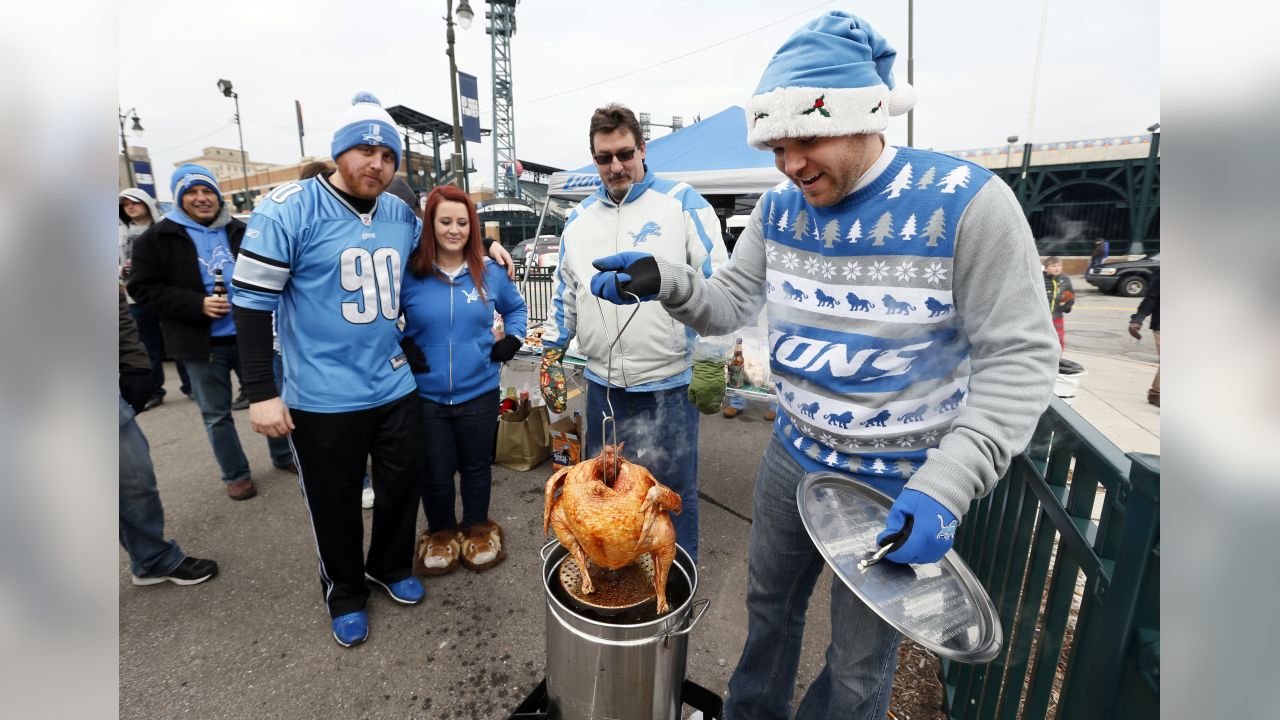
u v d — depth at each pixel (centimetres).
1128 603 91
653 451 231
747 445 436
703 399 197
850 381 127
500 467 400
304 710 203
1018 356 104
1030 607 146
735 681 170
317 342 210
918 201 114
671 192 221
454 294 250
